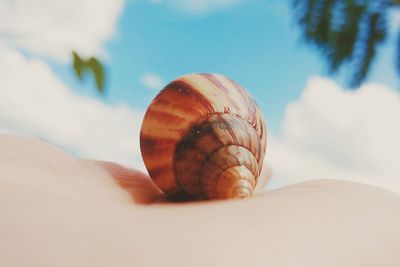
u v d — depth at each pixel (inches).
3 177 2.8
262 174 4.6
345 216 2.5
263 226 2.3
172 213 2.5
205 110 3.3
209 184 3.3
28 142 3.5
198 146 3.3
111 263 2.1
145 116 3.5
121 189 3.5
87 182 3.4
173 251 2.1
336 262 2.2
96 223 2.3
